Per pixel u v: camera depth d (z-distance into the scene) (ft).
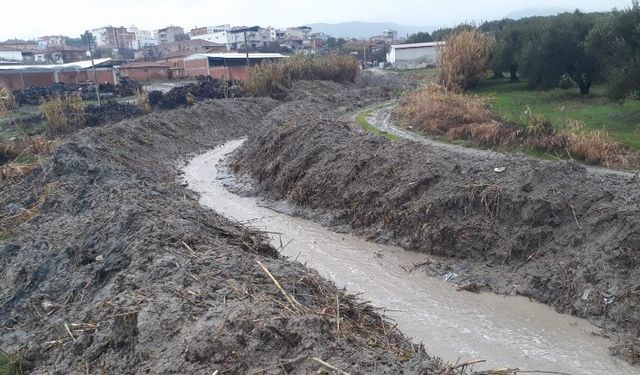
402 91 140.46
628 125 64.80
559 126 65.46
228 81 143.84
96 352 22.79
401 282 37.14
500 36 127.54
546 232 36.65
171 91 121.60
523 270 35.76
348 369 19.11
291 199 55.16
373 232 45.32
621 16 69.41
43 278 32.63
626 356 27.25
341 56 168.86
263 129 73.05
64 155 55.67
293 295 26.58
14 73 150.00
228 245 33.35
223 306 23.06
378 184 48.21
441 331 30.48
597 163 54.19
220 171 71.56
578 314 31.17
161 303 23.39
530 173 40.42
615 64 69.87
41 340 26.32
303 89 130.31
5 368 25.03
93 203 40.98
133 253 29.94
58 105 88.07
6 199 49.98
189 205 41.98
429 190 44.14
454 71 109.70
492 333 30.12
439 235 40.83
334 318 24.29
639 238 31.81
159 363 20.18
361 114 103.71
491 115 75.61
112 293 26.71
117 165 59.98
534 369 26.66
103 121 93.50
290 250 43.70
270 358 19.94
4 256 36.14
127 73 193.06
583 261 33.42
